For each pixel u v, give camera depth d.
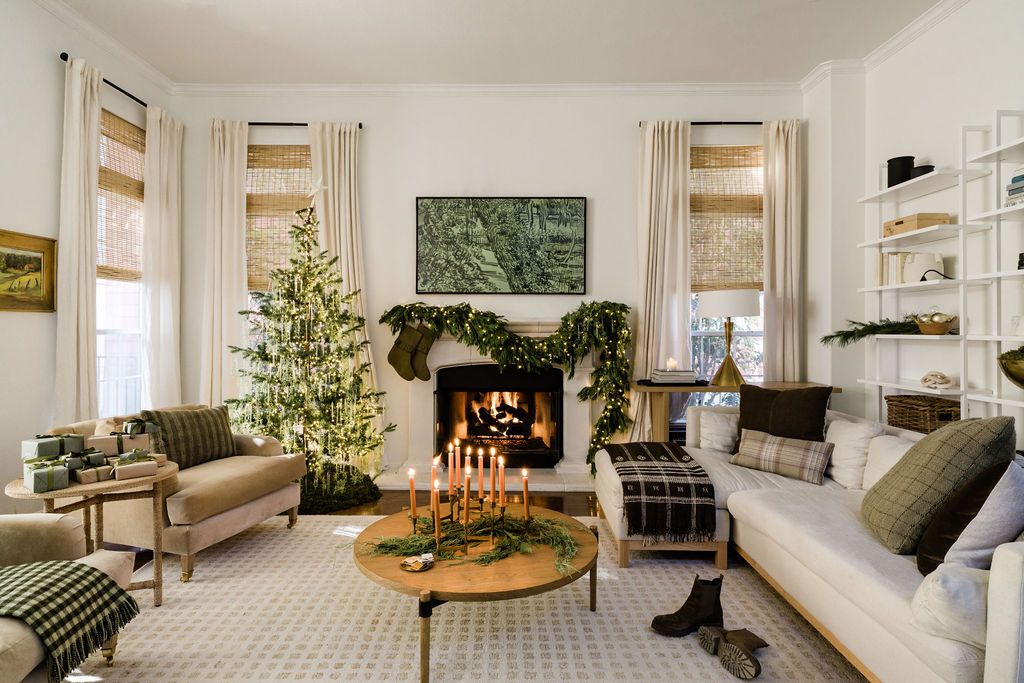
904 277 3.54
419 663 2.05
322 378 4.13
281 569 2.88
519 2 3.42
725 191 4.68
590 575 2.45
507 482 4.40
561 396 4.70
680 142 4.58
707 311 4.20
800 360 4.59
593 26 3.71
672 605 2.50
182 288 4.63
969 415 3.14
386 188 4.69
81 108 3.53
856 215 4.25
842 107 4.25
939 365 3.55
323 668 2.01
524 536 2.34
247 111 4.67
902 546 1.95
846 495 2.66
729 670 1.99
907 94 3.80
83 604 1.67
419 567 2.03
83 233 3.55
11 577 1.67
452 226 4.66
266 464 3.22
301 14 3.56
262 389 4.20
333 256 4.59
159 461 2.61
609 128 4.69
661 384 4.31
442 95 4.68
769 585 2.69
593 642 2.19
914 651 1.56
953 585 1.44
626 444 3.54
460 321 4.43
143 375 4.23
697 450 3.55
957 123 3.38
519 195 4.70
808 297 4.57
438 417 4.76
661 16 3.59
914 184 3.39
